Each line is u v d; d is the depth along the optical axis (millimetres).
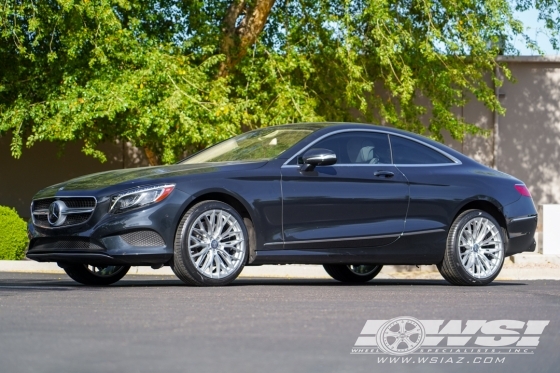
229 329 4742
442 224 8742
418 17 17656
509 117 21312
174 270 7645
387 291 7449
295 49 16938
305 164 8195
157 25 16922
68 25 15141
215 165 8031
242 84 17359
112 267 8875
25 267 12195
